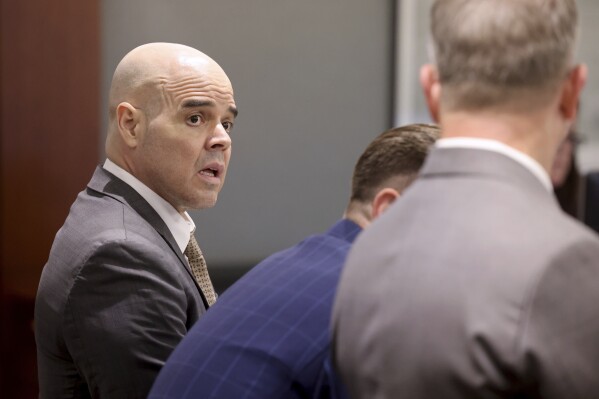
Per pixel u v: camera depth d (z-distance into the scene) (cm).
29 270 792
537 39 205
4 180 781
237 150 870
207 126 413
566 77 213
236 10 853
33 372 798
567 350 186
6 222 785
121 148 413
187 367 279
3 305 790
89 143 793
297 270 289
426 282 197
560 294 188
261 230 886
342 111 892
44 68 778
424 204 211
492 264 192
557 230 195
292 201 891
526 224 197
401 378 196
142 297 363
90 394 383
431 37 221
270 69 870
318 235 307
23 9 770
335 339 219
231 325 280
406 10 878
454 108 214
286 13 867
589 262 192
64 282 371
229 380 269
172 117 405
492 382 186
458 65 211
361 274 214
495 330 186
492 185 205
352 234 303
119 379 359
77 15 779
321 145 891
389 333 200
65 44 779
